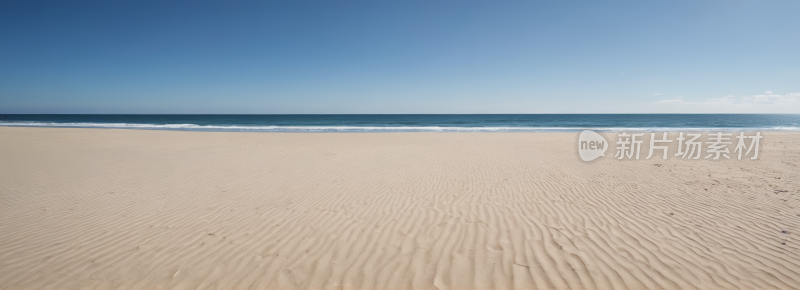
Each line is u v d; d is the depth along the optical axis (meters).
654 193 6.25
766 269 3.27
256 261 3.57
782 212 4.96
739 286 2.99
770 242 3.89
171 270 3.39
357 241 4.08
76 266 3.47
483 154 12.11
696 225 4.50
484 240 4.07
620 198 5.93
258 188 6.92
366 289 3.04
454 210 5.32
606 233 4.25
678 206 5.39
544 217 4.93
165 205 5.67
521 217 4.93
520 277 3.19
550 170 8.71
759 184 6.86
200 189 6.82
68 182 7.40
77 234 4.34
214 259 3.62
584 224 4.60
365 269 3.38
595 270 3.29
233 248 3.89
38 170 8.77
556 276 3.19
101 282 3.17
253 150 13.77
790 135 20.12
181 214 5.18
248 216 5.07
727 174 8.02
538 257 3.59
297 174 8.42
